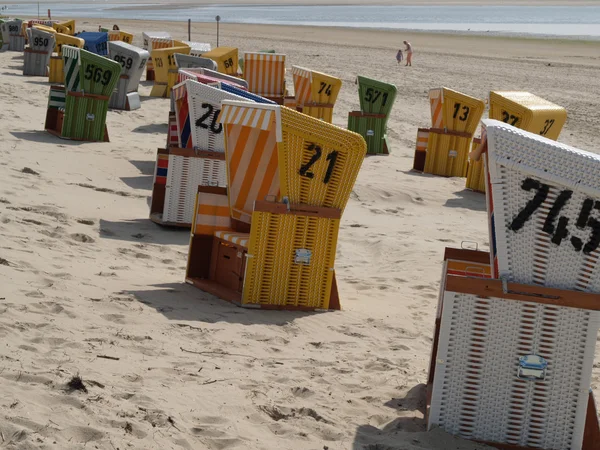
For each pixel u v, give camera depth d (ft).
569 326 14.88
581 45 172.65
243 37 182.80
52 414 13.99
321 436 15.12
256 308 23.48
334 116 72.59
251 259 23.21
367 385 18.12
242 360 18.60
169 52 78.69
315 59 127.95
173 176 32.58
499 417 15.25
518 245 14.89
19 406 14.01
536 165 14.47
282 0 565.12
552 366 15.05
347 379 18.29
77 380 15.26
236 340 20.17
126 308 21.38
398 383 18.35
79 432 13.50
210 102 32.27
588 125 74.59
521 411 15.19
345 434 15.25
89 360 17.06
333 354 20.07
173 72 78.64
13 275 22.36
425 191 47.11
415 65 124.26
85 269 24.88
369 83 58.13
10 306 19.67
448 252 17.81
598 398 18.79
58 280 22.75
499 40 188.03
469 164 48.49
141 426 14.02
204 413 15.19
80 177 41.06
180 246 30.53
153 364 17.43
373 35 201.77
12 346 17.19
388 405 17.10
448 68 120.67
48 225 29.71
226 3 510.17
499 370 15.14
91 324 19.62
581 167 14.35
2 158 42.39
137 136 57.06
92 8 411.54
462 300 15.02
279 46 155.12
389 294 27.07
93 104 51.90
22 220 29.55
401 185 47.98
